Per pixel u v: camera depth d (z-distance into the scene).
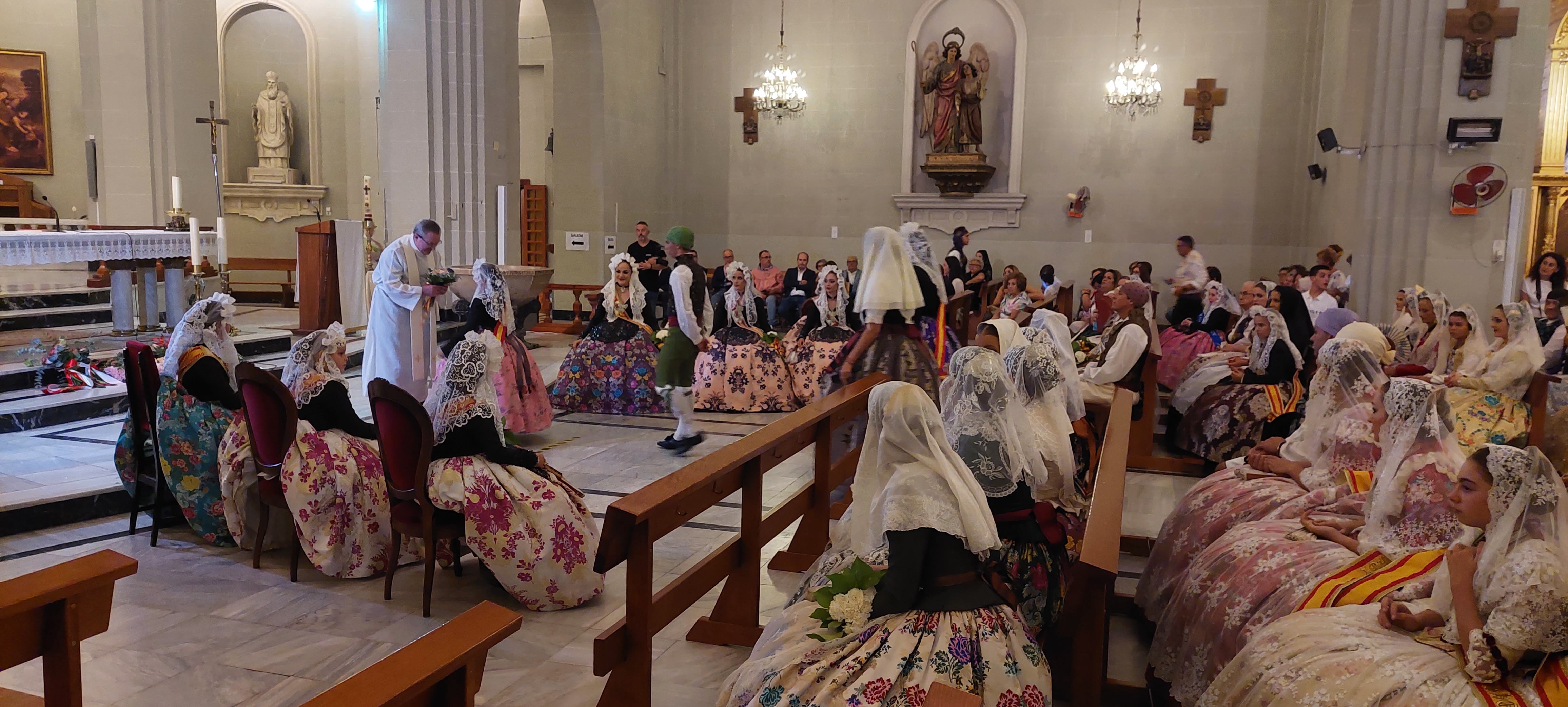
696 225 16.78
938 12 15.40
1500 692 2.27
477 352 4.15
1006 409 2.99
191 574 4.41
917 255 5.82
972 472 2.95
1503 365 5.17
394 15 10.16
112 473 5.43
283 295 14.54
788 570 4.54
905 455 2.67
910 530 2.54
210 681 3.37
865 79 15.75
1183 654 3.23
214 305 4.82
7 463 5.62
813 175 16.14
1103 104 14.84
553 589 4.05
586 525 4.18
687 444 6.91
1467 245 10.29
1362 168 10.79
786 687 2.53
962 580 2.60
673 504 3.00
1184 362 9.03
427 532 3.98
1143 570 4.57
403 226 10.37
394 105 10.27
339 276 9.81
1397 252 10.54
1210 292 9.83
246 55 15.78
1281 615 2.90
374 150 15.97
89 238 7.62
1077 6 14.81
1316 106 13.54
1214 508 3.83
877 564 2.77
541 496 4.10
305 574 4.45
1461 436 4.95
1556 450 4.53
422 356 7.03
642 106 15.65
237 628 3.82
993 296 13.54
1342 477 3.59
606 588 4.38
